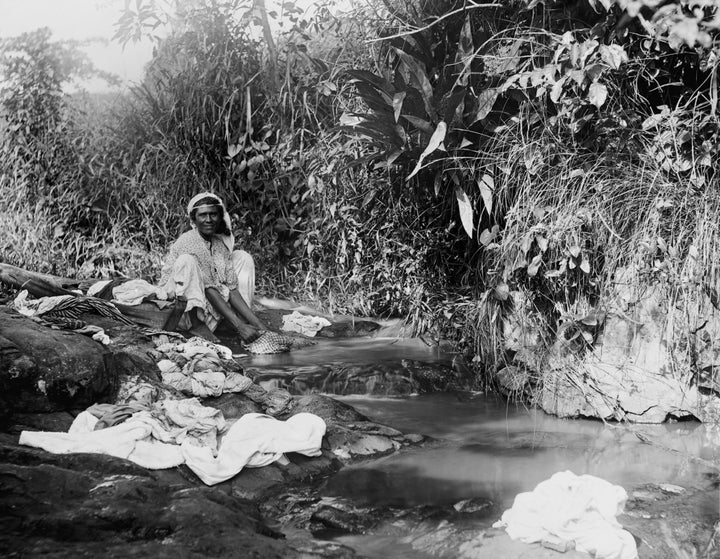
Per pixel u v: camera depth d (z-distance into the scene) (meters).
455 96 5.93
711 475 4.10
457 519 3.53
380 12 8.46
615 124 5.28
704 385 4.92
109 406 4.43
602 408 5.25
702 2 4.71
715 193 4.96
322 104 9.17
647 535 3.35
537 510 3.36
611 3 4.97
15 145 10.33
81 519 3.11
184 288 7.02
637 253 5.12
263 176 9.27
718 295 4.83
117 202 10.07
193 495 3.42
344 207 8.25
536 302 5.62
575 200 5.31
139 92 10.61
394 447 4.68
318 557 3.05
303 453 4.29
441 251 7.40
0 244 9.80
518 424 5.22
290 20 9.59
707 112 5.32
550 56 5.70
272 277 9.18
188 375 5.20
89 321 5.83
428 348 7.17
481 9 6.67
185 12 9.80
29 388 4.27
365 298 8.48
